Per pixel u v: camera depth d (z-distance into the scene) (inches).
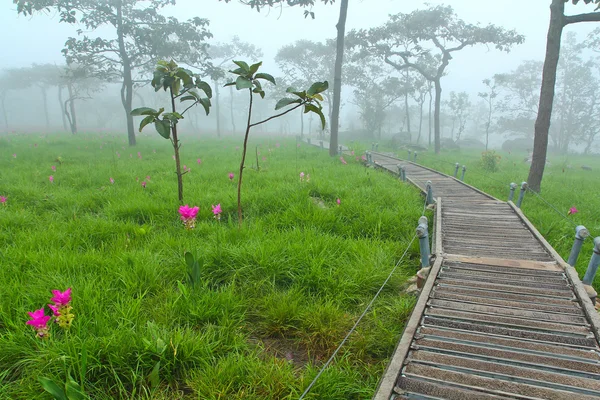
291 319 147.9
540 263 193.2
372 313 158.6
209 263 182.7
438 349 118.7
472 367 109.1
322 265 187.0
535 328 131.2
